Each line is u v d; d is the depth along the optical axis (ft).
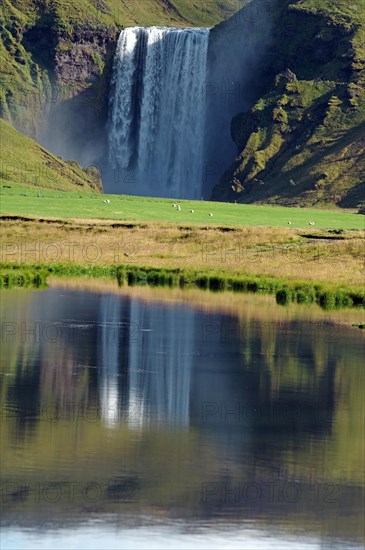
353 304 441.27
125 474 175.52
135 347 300.20
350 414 221.05
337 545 151.23
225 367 271.28
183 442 195.31
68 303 406.62
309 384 251.39
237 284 501.15
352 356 293.84
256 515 160.45
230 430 205.16
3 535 150.51
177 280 520.42
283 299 446.60
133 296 440.45
